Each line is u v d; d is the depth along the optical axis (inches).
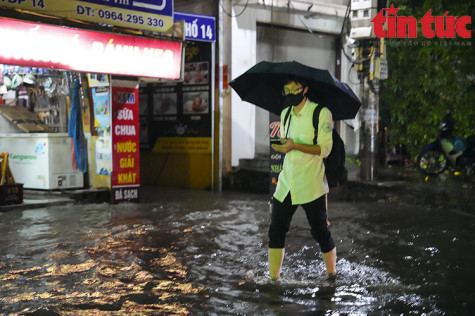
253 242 254.2
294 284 182.4
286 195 180.9
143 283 184.5
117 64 350.3
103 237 265.9
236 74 477.4
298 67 177.6
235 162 482.9
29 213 341.4
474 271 200.7
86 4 332.2
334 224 301.7
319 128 176.2
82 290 176.1
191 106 493.0
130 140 394.6
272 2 480.4
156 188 496.1
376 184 394.3
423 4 486.6
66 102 433.4
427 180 414.6
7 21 294.7
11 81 370.6
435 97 490.6
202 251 234.8
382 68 412.2
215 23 468.8
